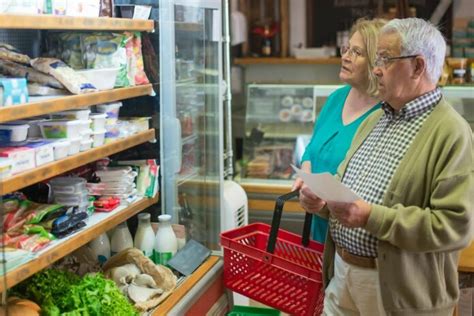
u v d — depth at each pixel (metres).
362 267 2.21
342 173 2.34
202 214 3.01
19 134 2.02
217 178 3.02
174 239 2.76
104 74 2.32
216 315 2.76
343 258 2.29
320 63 5.35
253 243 2.90
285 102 4.54
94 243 2.63
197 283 2.61
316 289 2.51
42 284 2.12
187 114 2.92
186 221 2.94
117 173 2.51
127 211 2.48
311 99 4.50
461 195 1.95
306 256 2.77
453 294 2.22
